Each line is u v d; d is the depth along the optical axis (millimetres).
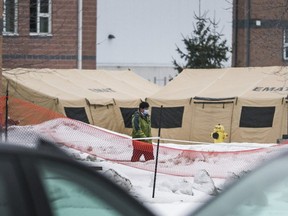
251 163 40344
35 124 47031
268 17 96812
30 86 81750
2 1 53281
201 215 13016
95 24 100438
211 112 80500
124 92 89750
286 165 13625
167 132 82188
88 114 83312
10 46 82875
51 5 95188
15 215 9414
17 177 9578
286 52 96625
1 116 46188
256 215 13008
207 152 44344
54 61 95188
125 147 44938
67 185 10148
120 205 10414
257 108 77938
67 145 43781
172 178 42656
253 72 83812
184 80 87000
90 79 90750
